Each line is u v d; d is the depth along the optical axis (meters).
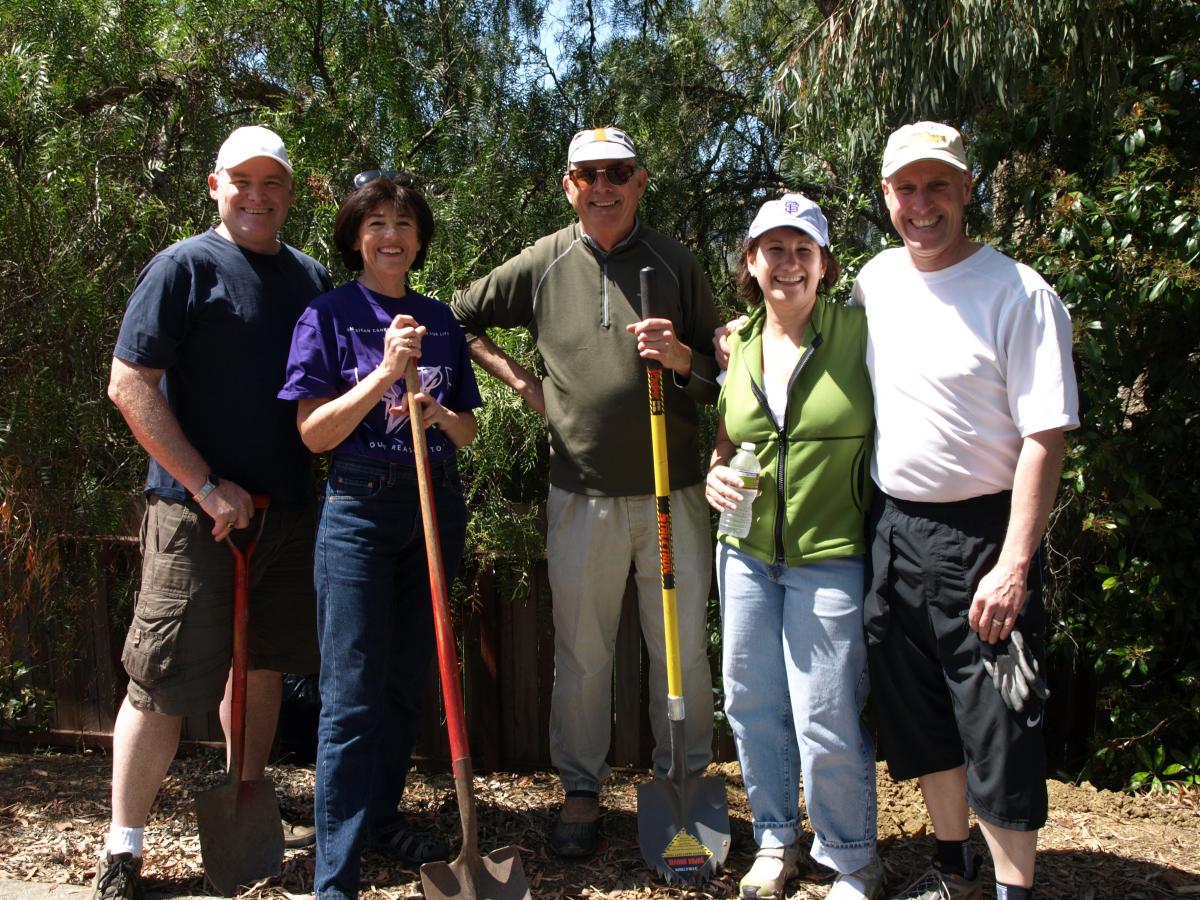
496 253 4.89
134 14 4.64
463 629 4.02
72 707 4.32
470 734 4.07
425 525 2.71
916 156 2.44
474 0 5.21
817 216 2.74
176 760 4.14
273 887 2.97
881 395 2.62
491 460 3.88
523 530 3.88
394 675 3.04
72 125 4.20
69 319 3.94
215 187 2.99
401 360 2.68
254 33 4.83
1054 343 2.39
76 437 3.96
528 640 4.05
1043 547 3.85
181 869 3.12
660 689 3.30
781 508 2.77
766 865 2.90
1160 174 3.59
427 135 5.04
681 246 3.22
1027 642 2.44
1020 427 2.43
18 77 4.14
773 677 2.88
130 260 4.28
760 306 2.92
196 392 2.90
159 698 2.86
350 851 2.70
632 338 3.09
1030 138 3.66
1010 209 4.02
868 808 2.80
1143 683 3.92
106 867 2.86
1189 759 3.83
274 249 3.06
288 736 4.10
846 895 2.78
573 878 3.06
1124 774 3.92
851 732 2.76
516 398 3.87
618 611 3.28
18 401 3.85
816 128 4.14
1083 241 3.50
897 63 3.74
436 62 5.19
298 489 3.06
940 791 2.75
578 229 3.22
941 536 2.54
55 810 3.61
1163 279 3.38
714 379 3.10
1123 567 3.79
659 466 2.98
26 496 3.90
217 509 2.80
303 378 2.77
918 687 2.65
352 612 2.78
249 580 2.95
